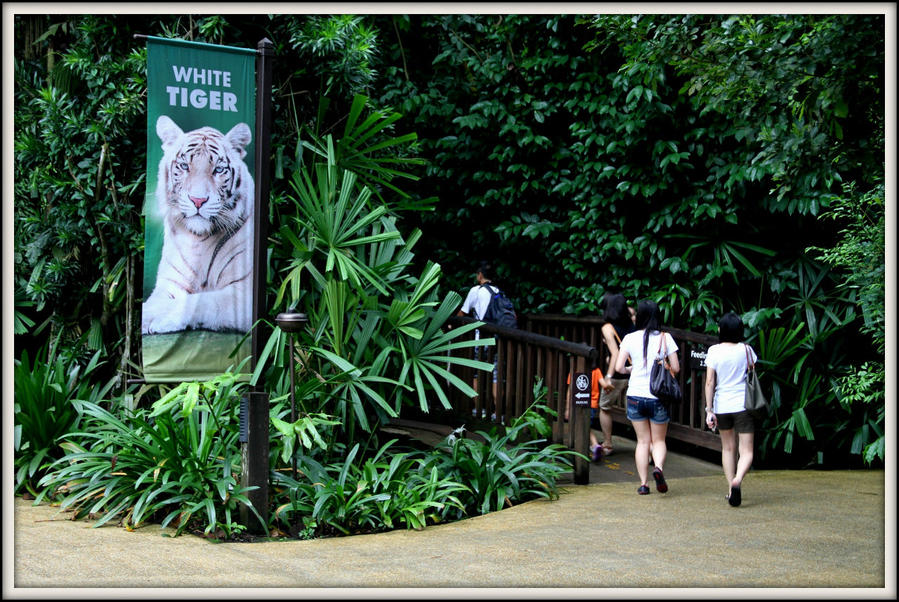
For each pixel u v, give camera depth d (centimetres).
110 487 646
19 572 498
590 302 1066
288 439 631
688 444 1003
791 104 582
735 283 1033
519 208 1130
